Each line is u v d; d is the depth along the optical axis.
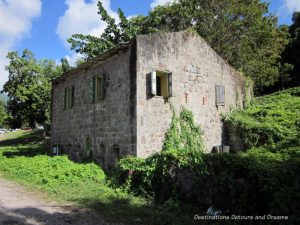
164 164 8.50
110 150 11.83
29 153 19.22
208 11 23.41
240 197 6.55
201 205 7.47
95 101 12.94
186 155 8.16
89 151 13.20
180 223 6.36
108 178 10.73
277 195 5.91
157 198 8.45
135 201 8.22
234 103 16.17
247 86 17.73
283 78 30.20
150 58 11.25
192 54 13.26
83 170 10.91
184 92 12.57
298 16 33.34
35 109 27.95
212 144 13.77
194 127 12.60
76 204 7.75
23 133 39.88
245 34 24.12
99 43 23.61
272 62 26.62
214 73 14.61
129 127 10.82
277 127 12.75
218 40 23.78
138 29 24.05
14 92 27.55
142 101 10.78
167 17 24.69
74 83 15.03
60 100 16.41
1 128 56.09
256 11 23.64
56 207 7.45
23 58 27.53
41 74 28.03
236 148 14.14
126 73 11.23
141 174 9.16
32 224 6.08
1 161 15.38
